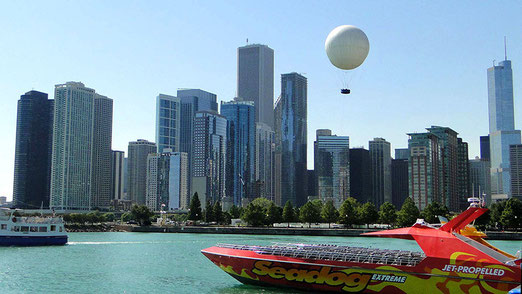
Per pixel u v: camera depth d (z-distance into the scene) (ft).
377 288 183.62
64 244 474.90
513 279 163.53
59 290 221.05
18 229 445.78
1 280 249.34
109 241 549.13
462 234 185.57
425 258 177.06
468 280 169.68
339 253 194.80
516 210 598.75
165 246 473.67
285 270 200.85
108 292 215.72
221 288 221.05
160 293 211.82
